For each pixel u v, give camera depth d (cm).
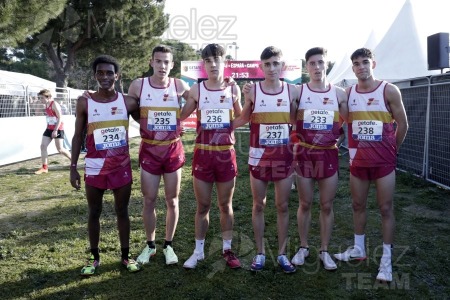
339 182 674
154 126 333
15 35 985
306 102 326
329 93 327
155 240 407
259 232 339
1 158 884
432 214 489
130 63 2162
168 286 314
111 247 386
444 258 361
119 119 322
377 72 1030
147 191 341
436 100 625
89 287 312
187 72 1530
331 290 309
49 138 800
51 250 387
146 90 334
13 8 904
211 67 320
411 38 1029
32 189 655
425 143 657
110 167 320
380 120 323
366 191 344
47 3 1016
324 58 323
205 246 393
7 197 603
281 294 303
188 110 342
